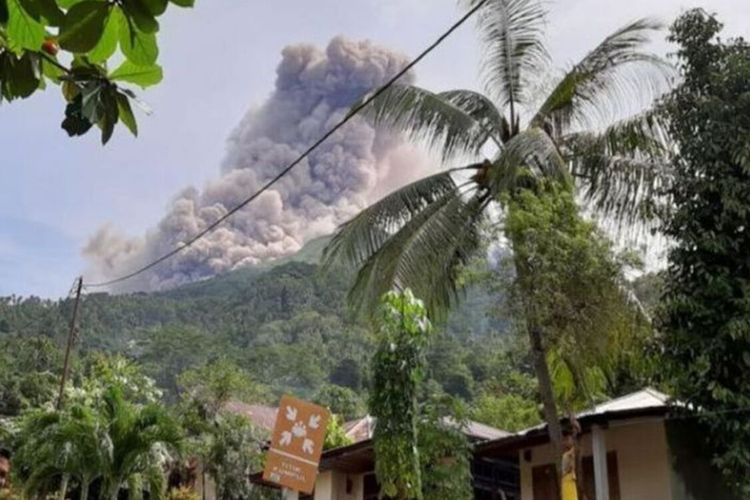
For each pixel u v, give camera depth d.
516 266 10.86
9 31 1.71
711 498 11.52
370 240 12.92
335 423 20.38
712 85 11.62
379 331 9.52
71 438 15.88
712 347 10.74
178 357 46.81
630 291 11.11
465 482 10.52
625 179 11.95
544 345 10.88
